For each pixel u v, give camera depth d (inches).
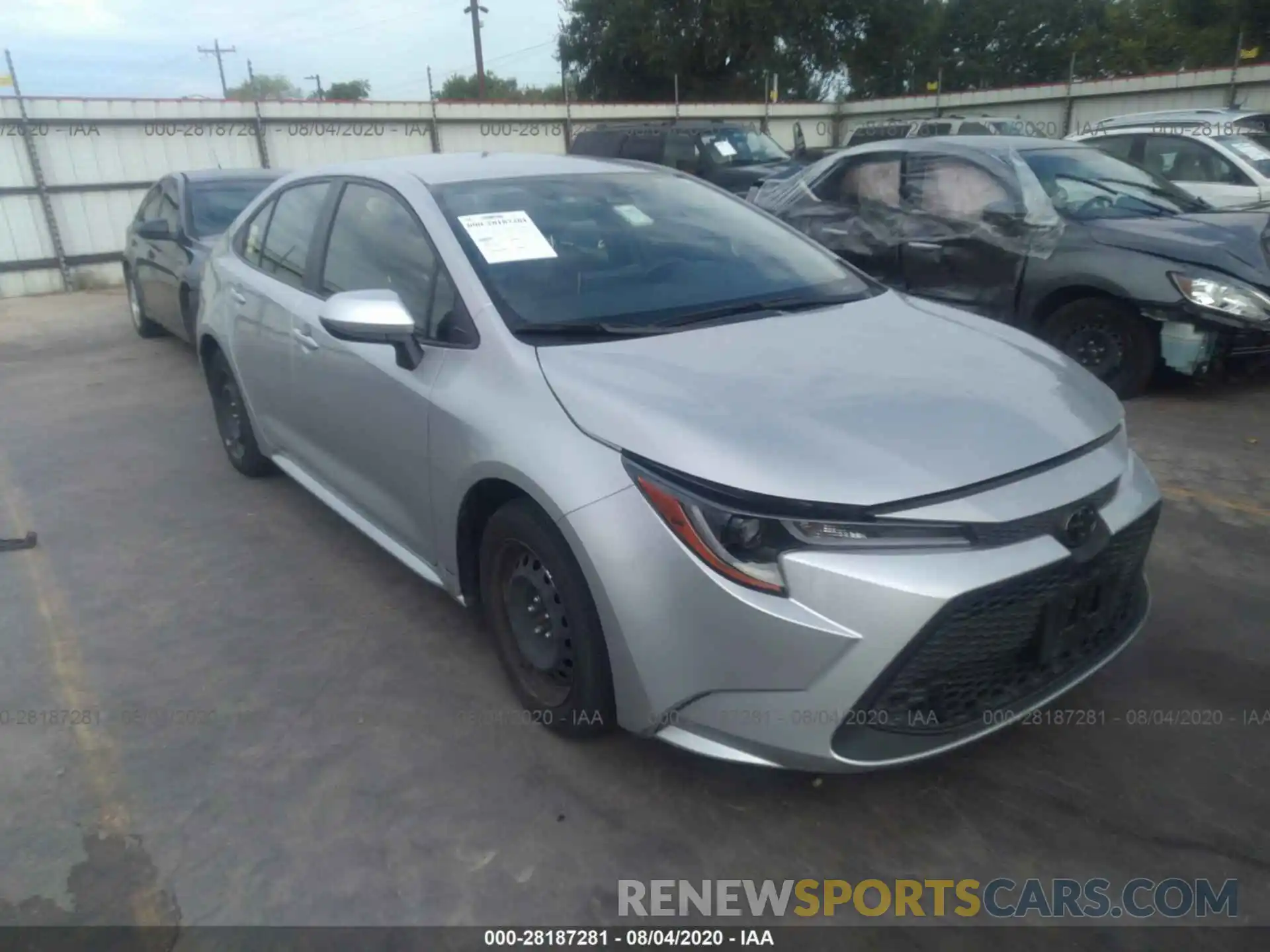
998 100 801.6
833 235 285.7
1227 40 1029.8
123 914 96.0
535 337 119.6
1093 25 1608.0
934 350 121.5
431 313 131.4
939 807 107.5
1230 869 98.3
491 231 135.6
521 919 94.7
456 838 105.0
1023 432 102.6
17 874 101.7
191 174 339.6
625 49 1244.5
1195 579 153.2
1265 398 238.7
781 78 1234.0
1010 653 98.4
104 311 470.0
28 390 301.4
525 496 113.1
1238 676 128.7
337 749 120.0
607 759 116.4
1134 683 128.0
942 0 1310.3
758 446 96.2
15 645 147.0
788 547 92.4
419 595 158.2
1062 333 245.9
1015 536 94.7
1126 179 265.1
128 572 169.9
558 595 110.7
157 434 249.4
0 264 544.1
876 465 94.8
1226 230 231.8
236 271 190.5
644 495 97.9
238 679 135.9
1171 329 225.6
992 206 250.8
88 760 119.4
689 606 95.5
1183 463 199.0
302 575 166.7
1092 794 108.7
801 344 120.6
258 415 188.2
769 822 106.1
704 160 597.3
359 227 153.9
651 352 116.3
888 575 90.4
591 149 658.8
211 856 103.3
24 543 181.9
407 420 130.3
